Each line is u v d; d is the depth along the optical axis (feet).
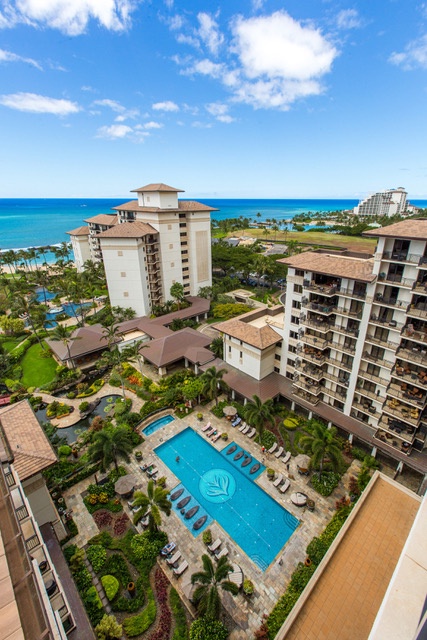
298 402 131.54
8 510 42.78
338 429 126.72
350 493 101.60
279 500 100.89
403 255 92.89
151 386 156.66
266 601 76.95
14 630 29.81
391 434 108.99
